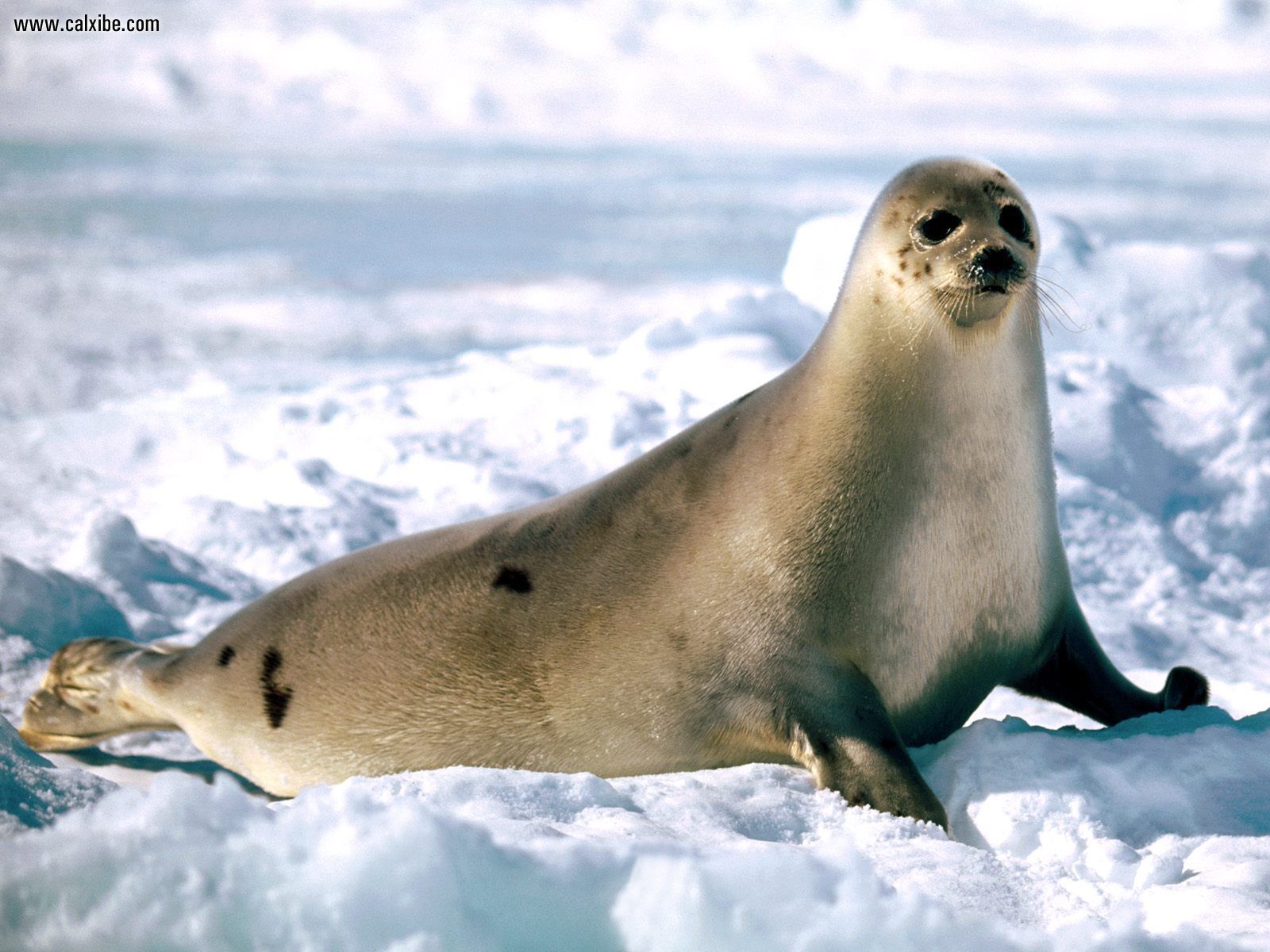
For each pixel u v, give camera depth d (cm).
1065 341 2759
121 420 2730
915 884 988
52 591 1839
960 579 1302
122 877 769
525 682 1372
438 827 813
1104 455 2330
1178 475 2339
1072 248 2842
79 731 1588
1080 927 809
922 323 1269
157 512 2217
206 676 1503
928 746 1326
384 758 1434
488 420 2542
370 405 2667
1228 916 930
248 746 1496
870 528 1279
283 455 2500
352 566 1494
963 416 1278
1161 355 2733
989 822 1161
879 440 1285
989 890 985
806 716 1270
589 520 1400
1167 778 1172
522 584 1391
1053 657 1434
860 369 1300
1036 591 1355
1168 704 1376
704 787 1191
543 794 1110
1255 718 1281
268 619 1495
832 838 1109
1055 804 1155
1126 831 1142
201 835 795
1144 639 1900
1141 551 2145
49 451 2608
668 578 1336
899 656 1304
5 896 770
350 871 777
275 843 785
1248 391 2666
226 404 2834
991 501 1295
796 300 2802
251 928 768
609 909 817
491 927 812
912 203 1296
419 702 1412
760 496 1317
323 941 766
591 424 2466
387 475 2386
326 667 1450
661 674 1327
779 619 1291
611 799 1129
